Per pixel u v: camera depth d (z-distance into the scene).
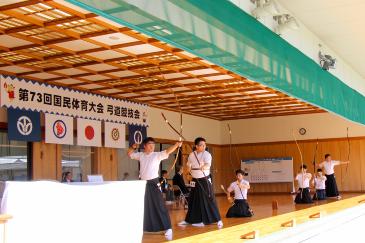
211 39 4.49
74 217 3.66
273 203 10.34
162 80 10.12
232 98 12.93
